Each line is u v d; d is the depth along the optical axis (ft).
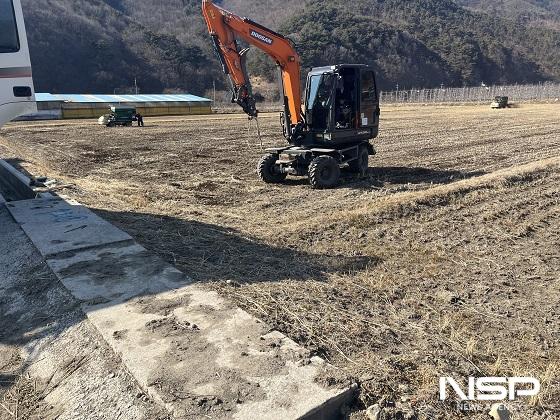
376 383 11.35
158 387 10.64
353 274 19.04
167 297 15.02
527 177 37.40
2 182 44.27
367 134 38.93
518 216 27.68
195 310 14.20
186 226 24.82
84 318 13.98
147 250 19.25
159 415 10.00
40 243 19.70
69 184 35.96
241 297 15.87
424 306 16.53
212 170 45.70
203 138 77.51
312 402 10.16
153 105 167.94
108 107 159.53
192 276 17.47
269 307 15.26
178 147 65.41
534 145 60.70
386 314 15.70
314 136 36.58
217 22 33.83
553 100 228.84
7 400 11.79
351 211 27.81
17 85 23.13
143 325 13.26
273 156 37.76
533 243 23.50
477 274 19.56
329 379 10.89
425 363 12.73
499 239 23.94
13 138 80.38
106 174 44.27
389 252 21.74
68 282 15.98
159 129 98.07
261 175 37.88
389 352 13.16
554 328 15.30
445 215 27.89
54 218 23.40
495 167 44.65
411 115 134.62
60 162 52.13
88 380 11.67
